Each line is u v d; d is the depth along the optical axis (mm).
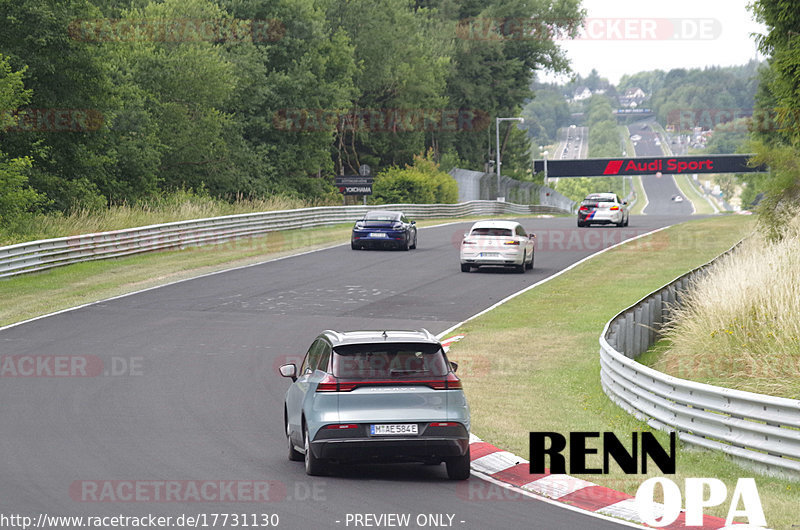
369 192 95875
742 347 27078
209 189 96438
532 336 35281
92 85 71625
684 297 36875
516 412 23453
